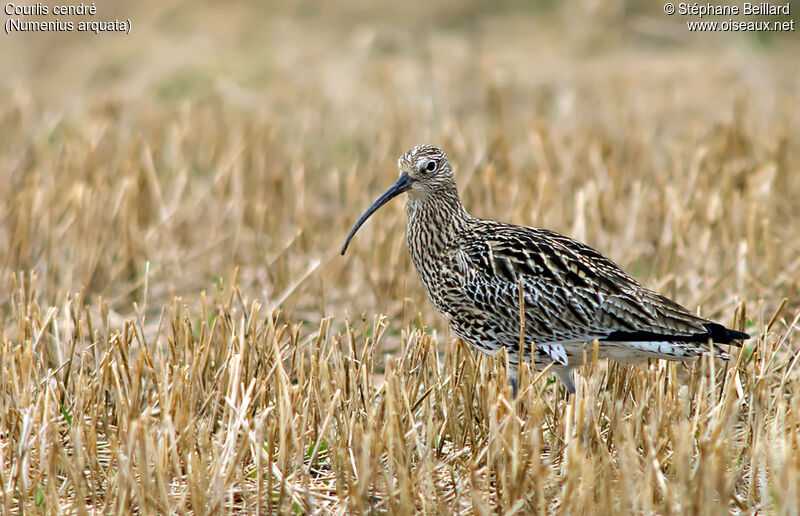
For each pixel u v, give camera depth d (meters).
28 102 21.69
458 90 23.06
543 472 7.88
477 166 16.78
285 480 8.30
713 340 9.12
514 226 10.59
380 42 27.06
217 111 21.64
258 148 17.70
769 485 8.15
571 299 9.70
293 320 13.05
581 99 22.86
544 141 17.70
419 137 19.44
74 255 14.48
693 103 21.92
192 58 26.17
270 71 25.12
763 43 26.83
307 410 9.00
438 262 10.66
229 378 9.30
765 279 13.30
